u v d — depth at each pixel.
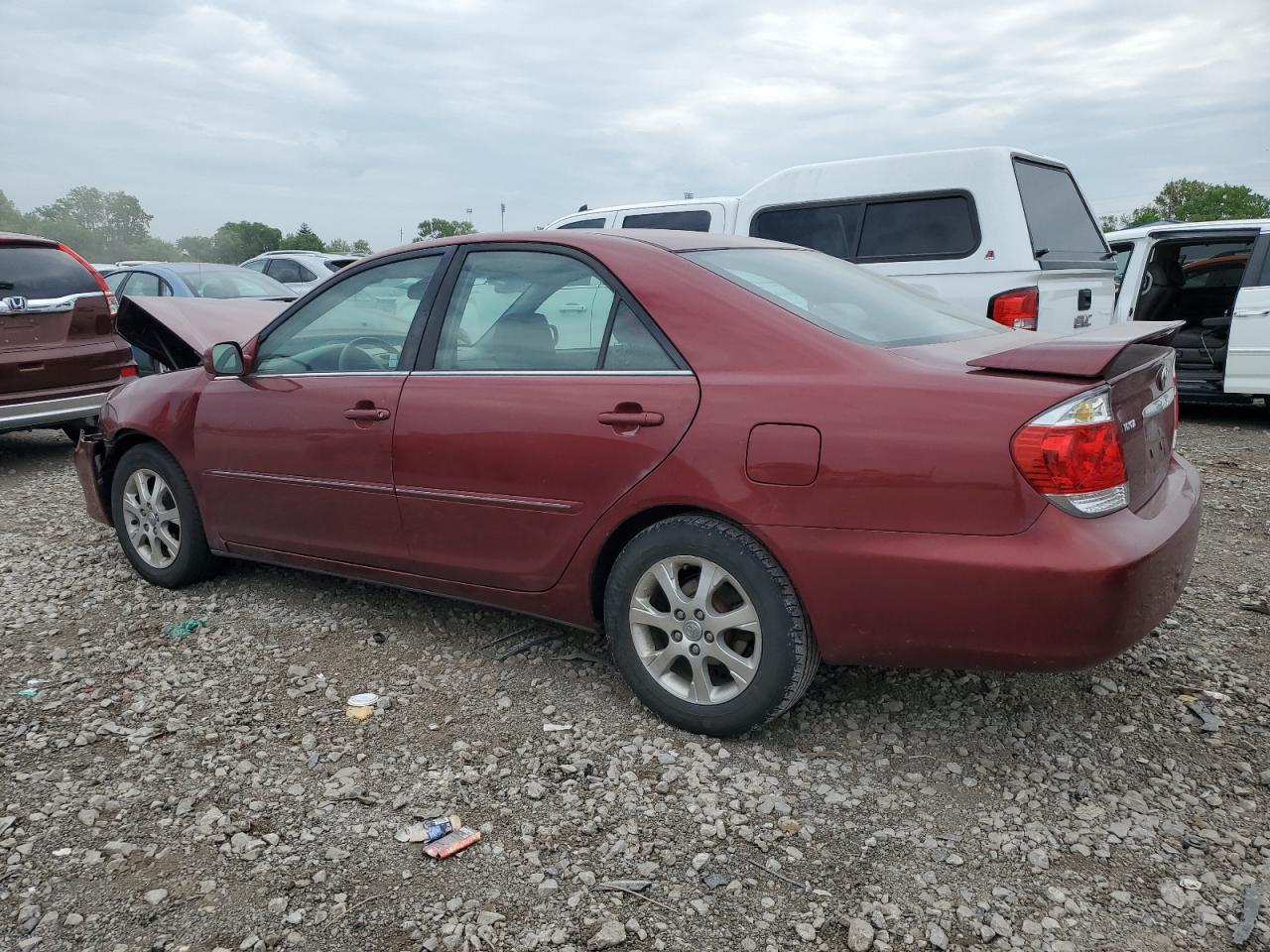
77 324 7.75
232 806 2.76
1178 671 3.51
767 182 8.06
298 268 14.43
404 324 3.69
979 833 2.60
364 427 3.65
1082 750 3.00
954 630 2.61
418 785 2.85
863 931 2.22
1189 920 2.26
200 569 4.50
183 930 2.26
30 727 3.23
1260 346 8.53
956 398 2.58
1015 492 2.48
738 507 2.81
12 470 7.82
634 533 3.20
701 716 3.02
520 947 2.20
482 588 3.51
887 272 7.38
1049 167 7.63
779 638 2.84
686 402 2.93
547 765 2.94
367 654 3.79
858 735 3.10
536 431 3.20
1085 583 2.43
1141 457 2.75
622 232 3.45
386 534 3.70
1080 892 2.36
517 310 3.41
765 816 2.67
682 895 2.36
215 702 3.41
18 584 4.70
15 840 2.60
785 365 2.84
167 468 4.41
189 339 4.80
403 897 2.36
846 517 2.67
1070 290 7.17
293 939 2.23
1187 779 2.83
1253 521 5.51
